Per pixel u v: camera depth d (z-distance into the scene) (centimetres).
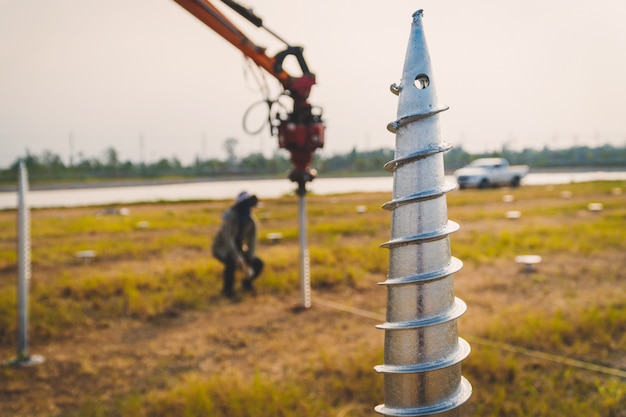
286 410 489
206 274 1027
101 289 922
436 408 91
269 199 2800
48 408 528
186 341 706
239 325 764
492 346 626
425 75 95
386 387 96
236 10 602
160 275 1020
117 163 6350
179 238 1466
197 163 6525
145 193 3838
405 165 95
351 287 956
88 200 3344
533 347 632
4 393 561
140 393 558
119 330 755
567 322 686
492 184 3431
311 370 589
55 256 1259
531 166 6244
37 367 625
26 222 648
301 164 805
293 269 1060
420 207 93
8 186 4822
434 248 93
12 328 736
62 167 6125
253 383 532
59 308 823
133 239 1521
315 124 762
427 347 92
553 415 471
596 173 5075
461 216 1844
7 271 1133
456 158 6469
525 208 2088
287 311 825
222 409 499
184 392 520
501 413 487
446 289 93
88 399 536
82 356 659
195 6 626
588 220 1692
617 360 594
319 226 1639
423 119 95
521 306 798
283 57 706
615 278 960
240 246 924
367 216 1973
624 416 477
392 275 95
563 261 1105
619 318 702
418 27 97
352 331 728
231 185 4628
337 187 4153
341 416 480
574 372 567
